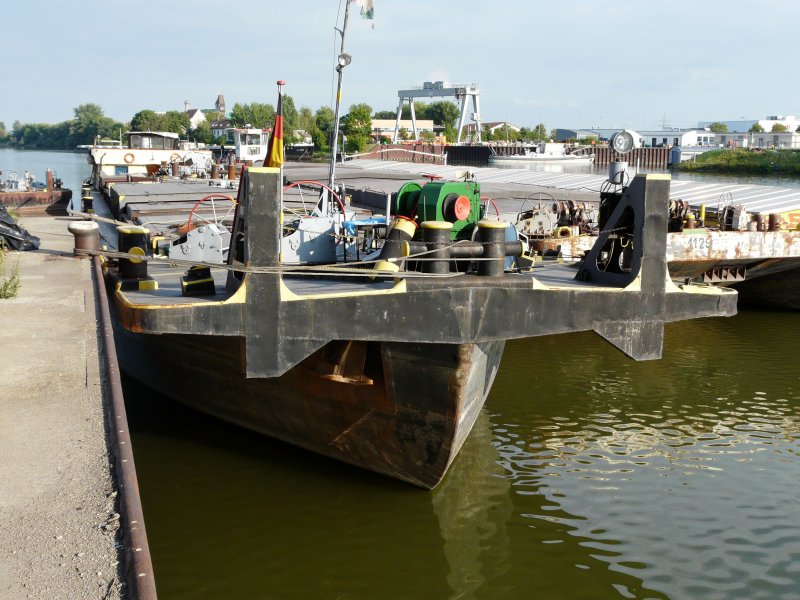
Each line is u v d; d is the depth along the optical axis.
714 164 89.31
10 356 7.58
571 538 8.52
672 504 9.31
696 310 9.06
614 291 8.59
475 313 8.03
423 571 7.80
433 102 147.62
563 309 8.37
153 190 22.06
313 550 8.10
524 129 138.88
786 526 8.80
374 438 9.15
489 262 8.16
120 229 11.25
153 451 10.14
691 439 11.38
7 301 9.89
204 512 8.75
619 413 12.43
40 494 4.95
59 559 4.29
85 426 5.96
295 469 9.77
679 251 16.69
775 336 17.44
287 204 16.05
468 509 9.06
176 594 7.32
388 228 9.47
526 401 12.97
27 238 14.59
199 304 7.41
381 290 7.76
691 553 8.24
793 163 83.31
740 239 17.20
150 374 11.67
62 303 9.81
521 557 8.12
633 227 9.09
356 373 8.82
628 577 7.78
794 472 10.24
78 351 7.77
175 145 38.88
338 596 7.37
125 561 4.26
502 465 10.38
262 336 7.54
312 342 7.64
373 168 34.25
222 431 10.78
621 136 11.77
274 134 9.48
